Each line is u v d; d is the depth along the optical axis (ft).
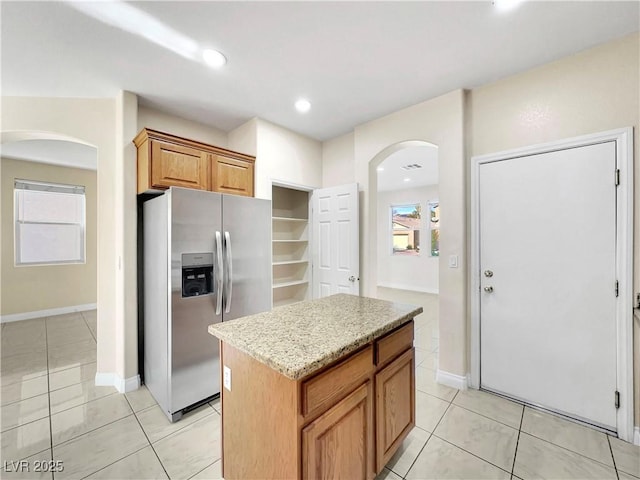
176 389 6.70
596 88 6.21
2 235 14.10
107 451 5.71
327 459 3.77
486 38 5.90
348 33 5.72
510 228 7.36
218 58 6.48
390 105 8.83
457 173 7.93
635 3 4.99
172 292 6.68
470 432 6.19
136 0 4.84
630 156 5.86
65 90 7.79
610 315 6.13
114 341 8.39
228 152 8.91
